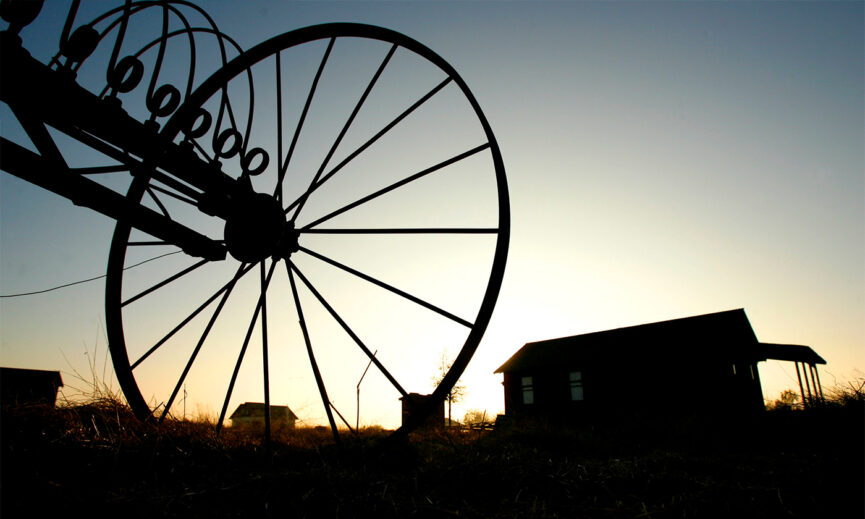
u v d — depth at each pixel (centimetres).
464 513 253
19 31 335
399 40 514
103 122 380
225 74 471
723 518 245
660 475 362
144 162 419
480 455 434
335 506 246
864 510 245
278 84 513
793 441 761
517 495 288
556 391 2184
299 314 491
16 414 312
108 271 518
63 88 351
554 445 942
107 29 390
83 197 377
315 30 495
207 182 465
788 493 287
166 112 432
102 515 210
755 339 2020
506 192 485
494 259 469
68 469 272
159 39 434
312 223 517
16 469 241
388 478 321
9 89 333
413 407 437
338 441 430
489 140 495
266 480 281
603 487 322
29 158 339
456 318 470
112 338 507
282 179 509
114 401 411
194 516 222
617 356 2069
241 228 479
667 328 2194
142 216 420
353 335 476
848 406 798
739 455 625
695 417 1321
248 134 503
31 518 198
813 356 1792
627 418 1769
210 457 361
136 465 307
